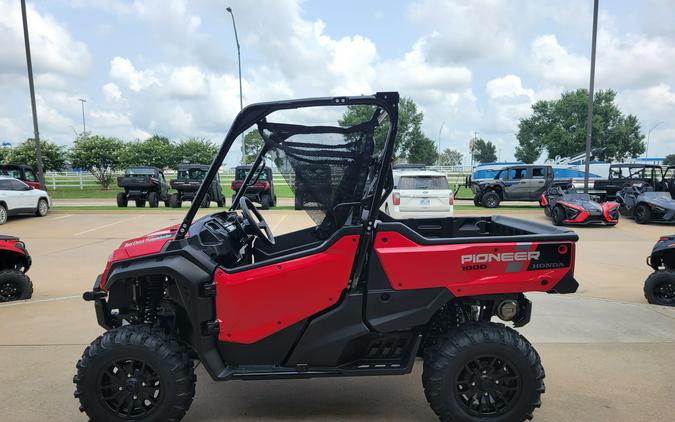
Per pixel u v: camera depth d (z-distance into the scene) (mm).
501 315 2809
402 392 3330
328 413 3029
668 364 3764
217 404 3146
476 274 2703
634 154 68688
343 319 2711
